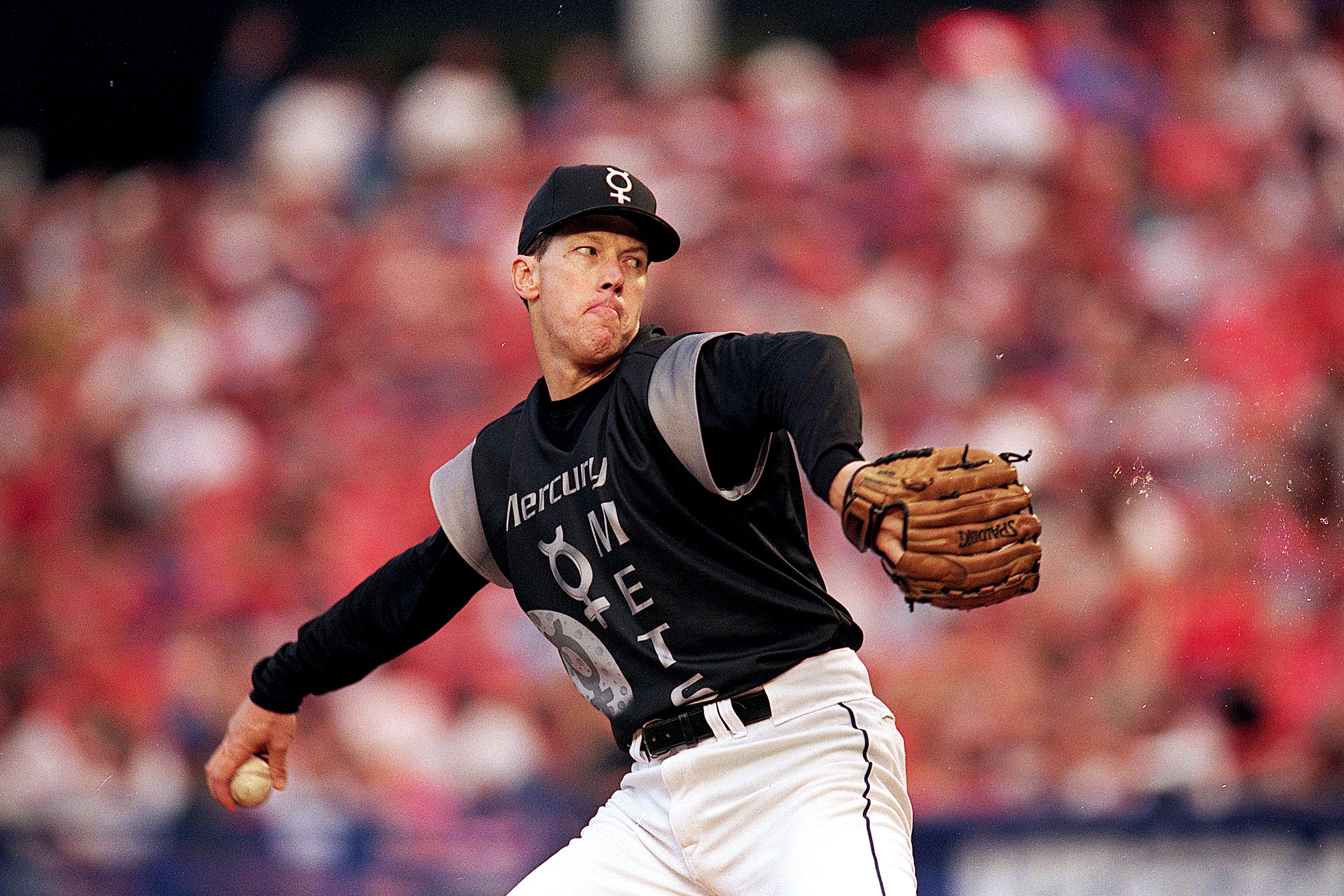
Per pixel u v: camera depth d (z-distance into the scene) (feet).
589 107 132.36
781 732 27.61
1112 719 88.74
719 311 116.67
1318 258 117.91
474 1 138.00
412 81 135.33
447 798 85.30
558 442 28.99
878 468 23.07
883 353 112.68
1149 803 73.00
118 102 135.03
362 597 32.60
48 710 96.89
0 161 133.69
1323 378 110.42
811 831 26.66
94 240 127.65
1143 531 98.84
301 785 86.58
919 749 88.33
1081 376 110.63
